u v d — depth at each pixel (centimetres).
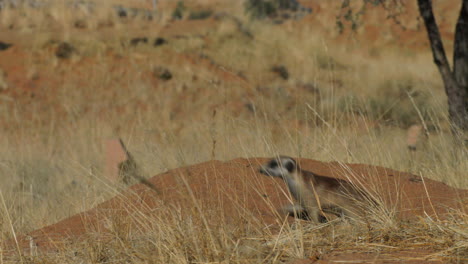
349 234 952
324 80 5050
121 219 1078
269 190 1291
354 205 1091
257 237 947
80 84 4759
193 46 5650
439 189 1293
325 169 1472
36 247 1041
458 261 784
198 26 6844
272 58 5553
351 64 5650
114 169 1791
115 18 6456
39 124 3791
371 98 4131
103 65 5044
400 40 6762
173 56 5425
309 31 6581
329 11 7156
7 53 5100
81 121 3472
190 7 8450
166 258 855
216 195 1223
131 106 4403
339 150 1709
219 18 7331
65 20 6162
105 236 1043
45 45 5247
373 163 1667
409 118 3384
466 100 2553
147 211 1162
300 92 4659
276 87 4812
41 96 4547
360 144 1808
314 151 1745
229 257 834
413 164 1869
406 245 884
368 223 956
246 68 5294
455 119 2509
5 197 1658
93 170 1848
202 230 877
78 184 1948
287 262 845
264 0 7681
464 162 1673
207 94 4706
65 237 1105
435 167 1772
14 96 4497
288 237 914
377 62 5872
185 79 4925
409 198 1218
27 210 1600
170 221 1005
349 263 811
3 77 4741
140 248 943
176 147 1794
